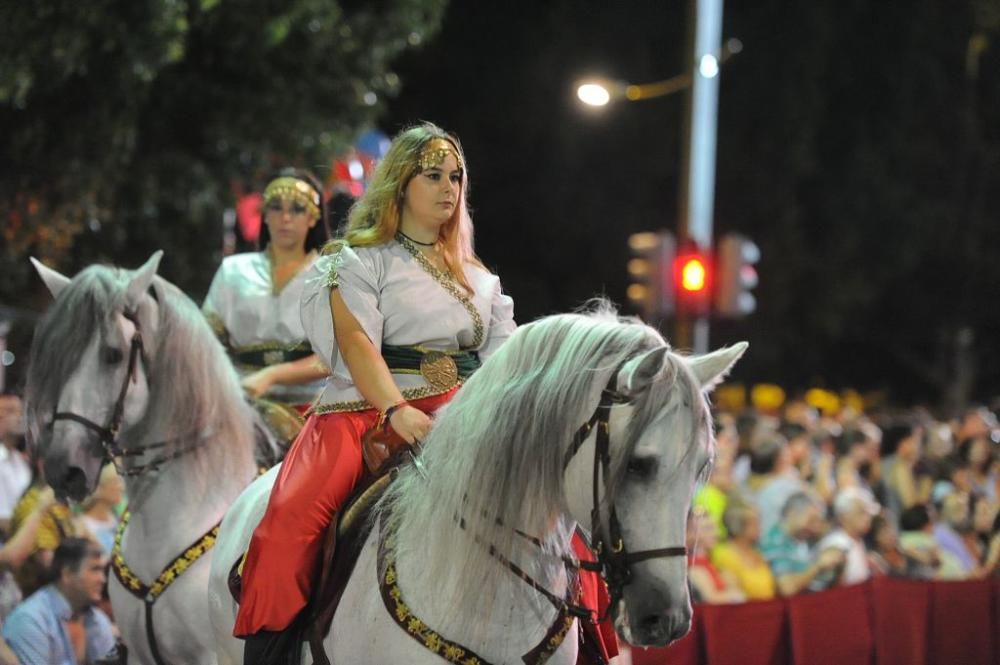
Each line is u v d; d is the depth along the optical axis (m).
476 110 31.33
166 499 6.25
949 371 37.16
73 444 5.99
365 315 4.91
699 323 17.05
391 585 4.61
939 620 8.91
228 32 15.21
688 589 4.22
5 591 7.69
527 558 4.53
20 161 13.82
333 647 4.75
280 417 6.89
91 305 6.13
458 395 4.71
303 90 16.09
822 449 13.34
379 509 4.80
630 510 4.20
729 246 16.78
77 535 8.06
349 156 16.58
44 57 12.48
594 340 4.42
